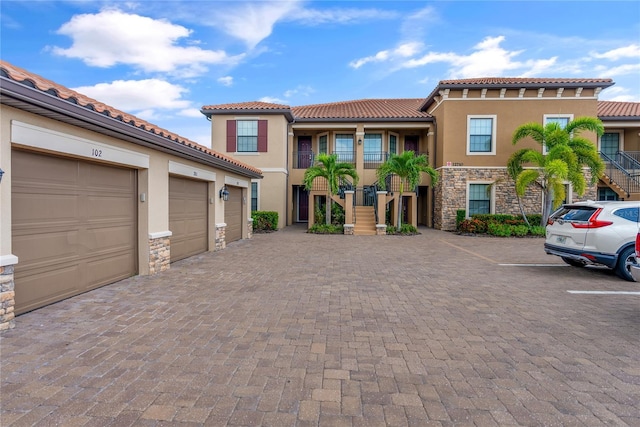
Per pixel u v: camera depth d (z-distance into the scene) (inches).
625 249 279.3
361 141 820.0
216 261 356.8
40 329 166.7
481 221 660.7
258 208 760.3
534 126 634.2
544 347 153.5
